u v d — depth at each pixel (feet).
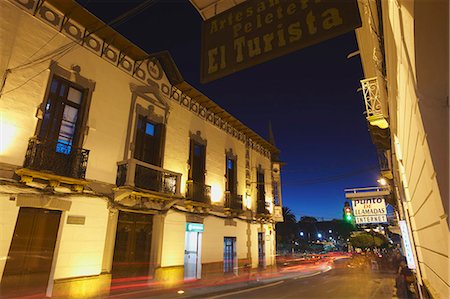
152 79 43.68
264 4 10.75
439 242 9.54
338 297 34.17
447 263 8.54
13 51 27.81
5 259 24.97
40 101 29.14
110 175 34.86
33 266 26.81
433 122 6.34
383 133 26.07
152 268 38.04
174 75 46.44
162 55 43.52
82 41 34.47
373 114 24.06
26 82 28.37
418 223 15.57
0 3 27.50
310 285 45.27
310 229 269.44
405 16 6.74
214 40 11.67
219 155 56.75
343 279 53.36
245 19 11.07
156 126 44.09
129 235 36.88
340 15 8.66
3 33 27.30
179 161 46.09
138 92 40.65
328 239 281.95
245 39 10.75
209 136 54.80
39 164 27.48
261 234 67.10
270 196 74.28
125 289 34.42
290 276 59.16
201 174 51.72
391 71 12.52
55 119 30.99
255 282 48.44
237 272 54.24
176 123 46.93
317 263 104.63
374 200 63.72
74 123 32.86
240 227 58.54
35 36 29.86
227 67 10.85
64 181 29.12
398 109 14.10
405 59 8.11
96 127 34.17
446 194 6.19
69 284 28.81
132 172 34.68
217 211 52.75
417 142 9.74
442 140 6.19
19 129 27.22
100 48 36.60
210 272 47.57
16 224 26.30
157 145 43.04
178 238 42.52
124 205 35.73
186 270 46.42
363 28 19.04
